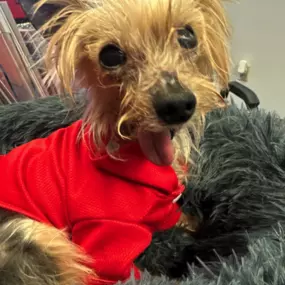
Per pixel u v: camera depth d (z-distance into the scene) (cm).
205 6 18
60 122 26
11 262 18
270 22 32
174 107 14
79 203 17
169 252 21
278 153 21
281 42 32
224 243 20
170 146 18
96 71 16
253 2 32
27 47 26
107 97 17
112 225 17
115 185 18
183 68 16
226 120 23
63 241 18
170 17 15
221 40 18
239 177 21
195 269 18
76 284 18
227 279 16
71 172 18
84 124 18
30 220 18
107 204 17
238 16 33
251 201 21
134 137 17
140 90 15
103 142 18
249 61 34
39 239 18
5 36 25
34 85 27
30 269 18
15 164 19
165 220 20
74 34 16
